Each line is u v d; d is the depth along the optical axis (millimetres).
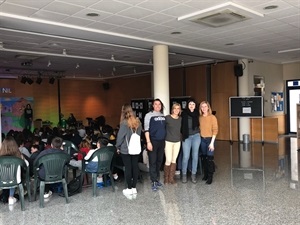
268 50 9242
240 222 3561
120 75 15805
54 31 6293
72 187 4965
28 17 5422
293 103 12812
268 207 4051
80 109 16562
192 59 10633
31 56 9211
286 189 4898
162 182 5461
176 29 6391
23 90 14438
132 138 4715
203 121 5383
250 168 6574
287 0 4836
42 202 4297
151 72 14438
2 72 13188
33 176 4949
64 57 9508
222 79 11930
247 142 10734
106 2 4727
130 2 4746
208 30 6520
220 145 10453
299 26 6371
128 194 4797
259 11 5375
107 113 17547
